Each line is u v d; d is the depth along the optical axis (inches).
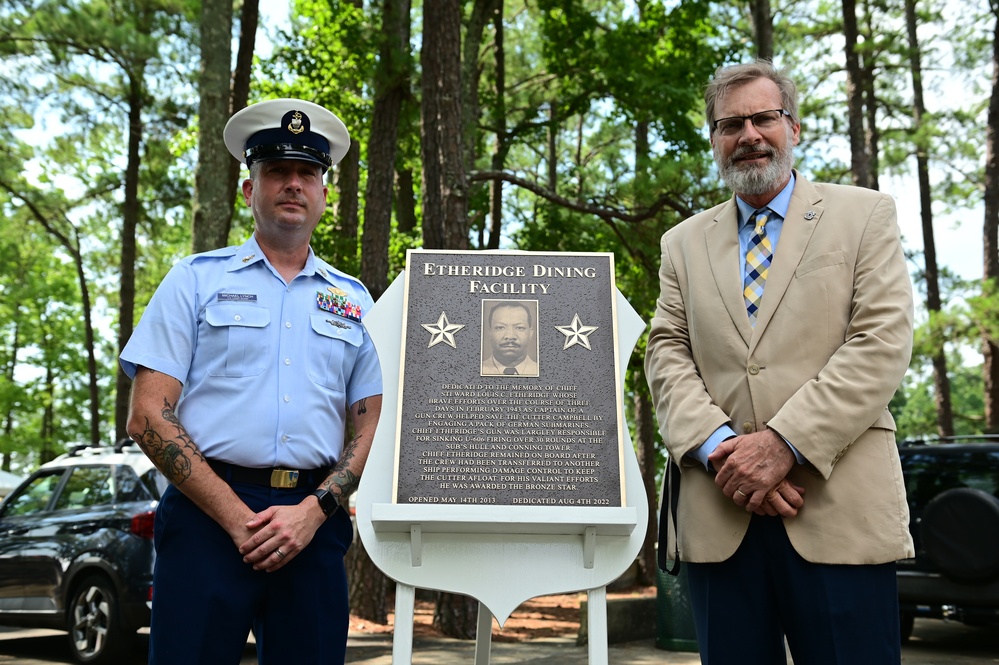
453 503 114.7
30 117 782.5
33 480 337.4
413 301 125.6
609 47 584.7
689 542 122.5
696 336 128.8
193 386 125.9
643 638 360.8
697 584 125.6
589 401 120.4
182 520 119.8
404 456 117.4
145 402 120.4
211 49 378.3
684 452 120.7
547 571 116.9
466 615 365.7
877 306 117.1
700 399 123.4
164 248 1047.6
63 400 1438.2
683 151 597.6
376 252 433.7
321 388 129.8
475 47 517.7
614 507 114.2
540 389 121.0
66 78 762.8
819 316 120.1
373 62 455.2
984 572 289.7
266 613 122.0
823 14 920.3
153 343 123.4
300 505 120.2
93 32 674.8
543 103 681.6
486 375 121.6
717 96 132.4
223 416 123.3
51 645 345.4
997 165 827.4
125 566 289.9
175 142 791.7
